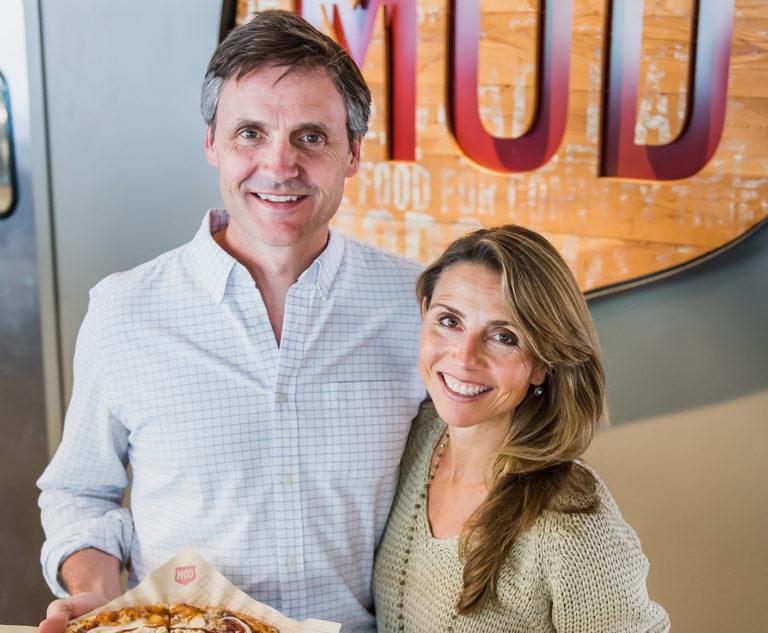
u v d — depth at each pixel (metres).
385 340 1.43
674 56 1.64
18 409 2.46
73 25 2.13
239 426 1.34
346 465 1.37
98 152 2.18
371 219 1.93
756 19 1.56
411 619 1.33
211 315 1.35
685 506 1.84
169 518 1.38
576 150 1.74
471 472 1.33
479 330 1.22
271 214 1.29
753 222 1.63
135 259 2.20
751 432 1.76
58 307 2.32
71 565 1.35
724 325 1.74
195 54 2.02
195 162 2.08
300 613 1.36
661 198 1.69
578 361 1.22
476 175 1.82
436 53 1.80
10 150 2.28
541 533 1.19
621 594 1.17
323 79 1.27
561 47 1.73
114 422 1.40
